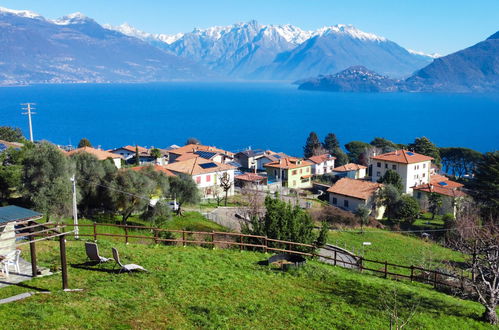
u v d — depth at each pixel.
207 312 19.33
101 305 18.25
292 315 20.53
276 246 34.38
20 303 17.44
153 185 54.56
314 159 127.12
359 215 68.19
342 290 24.83
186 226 53.94
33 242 19.84
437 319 23.20
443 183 93.00
